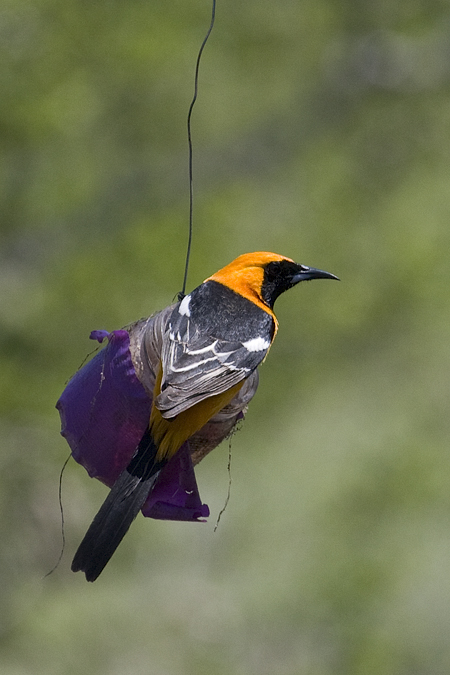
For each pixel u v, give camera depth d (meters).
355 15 17.12
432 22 17.39
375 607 12.84
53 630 12.73
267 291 6.78
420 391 15.71
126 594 13.63
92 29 14.31
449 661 11.88
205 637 12.82
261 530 14.49
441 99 17.33
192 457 6.79
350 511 14.34
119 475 5.98
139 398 5.98
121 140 15.12
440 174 17.00
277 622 12.98
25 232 14.59
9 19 13.84
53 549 12.41
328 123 16.92
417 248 16.47
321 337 16.89
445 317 16.47
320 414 16.02
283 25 16.22
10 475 12.32
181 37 15.20
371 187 16.83
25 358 13.59
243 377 5.96
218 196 15.95
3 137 14.07
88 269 14.53
